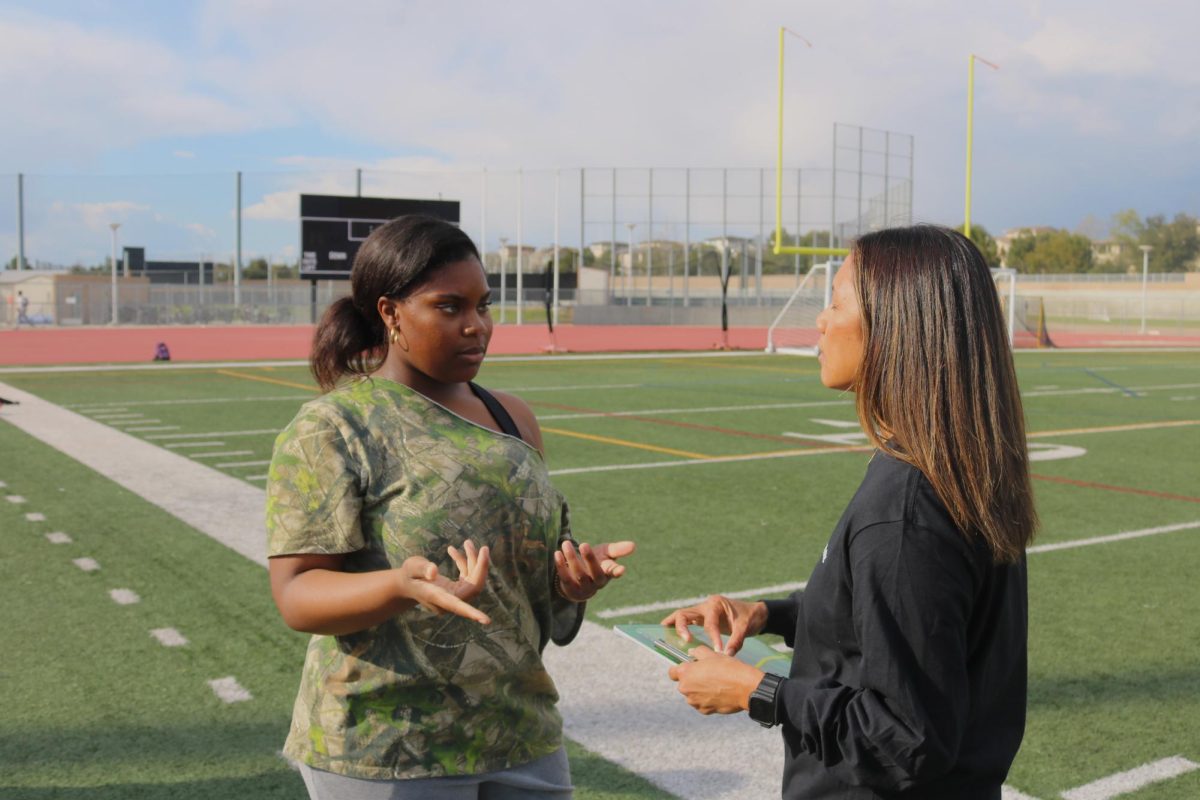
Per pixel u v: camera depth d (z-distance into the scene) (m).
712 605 2.06
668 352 30.11
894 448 1.65
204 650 4.71
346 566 1.86
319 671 1.89
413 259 1.86
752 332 41.97
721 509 7.92
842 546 1.62
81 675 4.39
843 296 1.75
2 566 6.11
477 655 1.86
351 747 1.84
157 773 3.51
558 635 2.11
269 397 16.12
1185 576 6.11
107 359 25.84
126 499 8.09
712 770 3.59
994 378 1.60
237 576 5.94
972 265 1.65
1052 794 3.41
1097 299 58.53
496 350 31.03
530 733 1.96
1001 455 1.58
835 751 1.57
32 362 24.42
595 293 48.41
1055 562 6.44
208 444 11.02
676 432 12.42
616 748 3.76
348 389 1.91
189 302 45.28
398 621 1.83
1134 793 3.42
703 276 48.69
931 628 1.50
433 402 1.91
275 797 3.34
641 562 6.31
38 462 9.80
